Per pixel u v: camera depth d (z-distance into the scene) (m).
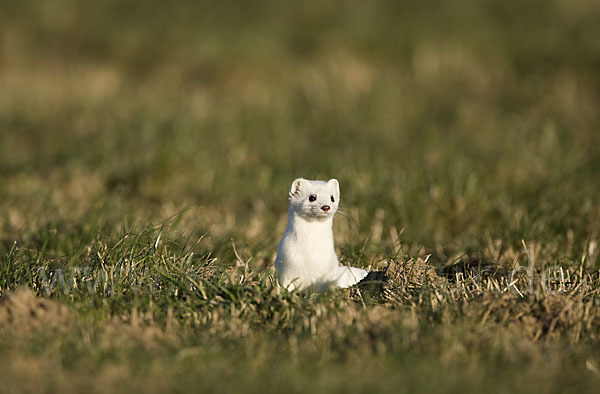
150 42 31.47
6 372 7.64
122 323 9.26
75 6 34.03
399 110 25.11
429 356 8.23
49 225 13.52
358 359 8.14
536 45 29.52
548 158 19.28
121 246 11.44
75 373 7.75
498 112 24.94
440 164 18.64
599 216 14.96
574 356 8.42
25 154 21.30
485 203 16.22
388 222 15.05
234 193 17.69
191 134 21.62
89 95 26.78
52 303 9.26
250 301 9.55
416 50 29.75
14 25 32.69
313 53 30.55
